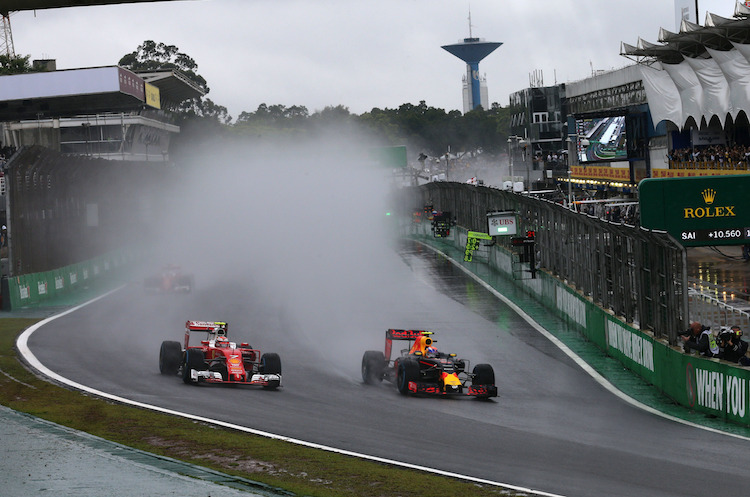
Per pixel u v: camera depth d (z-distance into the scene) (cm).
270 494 1507
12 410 2195
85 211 7456
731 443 2392
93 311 5434
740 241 3928
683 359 3212
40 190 6331
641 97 12038
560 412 2927
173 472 1605
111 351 3784
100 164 7681
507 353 4378
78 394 2638
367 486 1664
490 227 7319
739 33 7756
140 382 2945
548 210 6000
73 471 1584
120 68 13312
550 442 2309
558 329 5106
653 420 2875
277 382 2945
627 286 4066
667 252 3412
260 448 1970
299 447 2025
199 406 2520
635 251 3819
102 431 2066
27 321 4875
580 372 3931
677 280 3353
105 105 14225
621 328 4106
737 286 4397
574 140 13350
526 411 2883
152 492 1452
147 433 2073
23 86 13325
